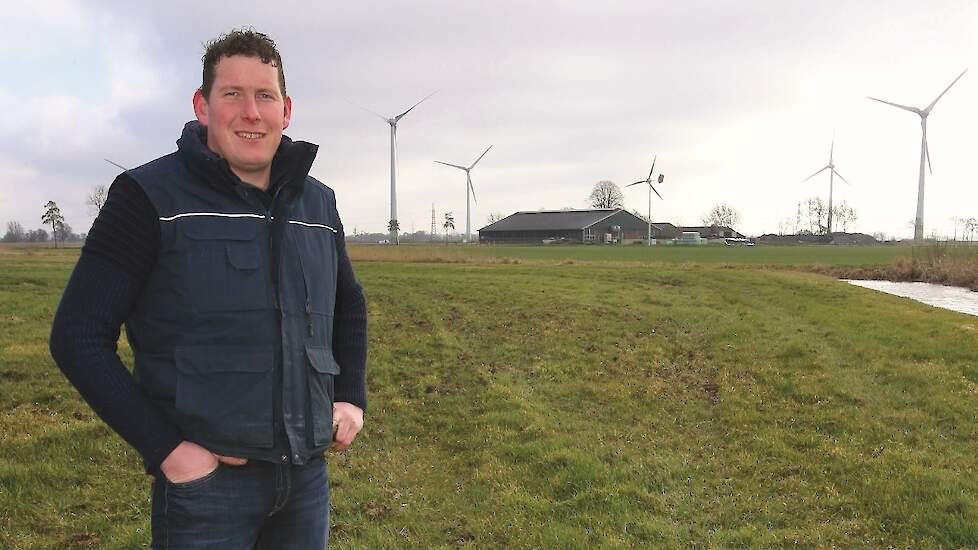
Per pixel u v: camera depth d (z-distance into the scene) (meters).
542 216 128.12
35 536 5.16
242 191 2.30
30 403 8.09
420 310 16.89
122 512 5.67
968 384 10.16
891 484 6.69
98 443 7.00
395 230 69.81
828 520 6.13
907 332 13.94
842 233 131.88
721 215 152.12
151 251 2.15
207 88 2.38
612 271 27.55
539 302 18.20
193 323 2.17
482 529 5.74
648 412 9.70
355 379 2.82
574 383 11.02
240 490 2.24
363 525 5.70
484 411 9.37
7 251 42.72
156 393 2.17
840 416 9.07
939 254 32.69
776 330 14.89
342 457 7.50
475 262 33.56
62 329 2.02
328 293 2.56
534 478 6.92
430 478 7.08
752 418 9.20
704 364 12.47
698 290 22.42
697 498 6.61
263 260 2.29
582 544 5.43
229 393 2.18
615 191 143.25
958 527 5.71
